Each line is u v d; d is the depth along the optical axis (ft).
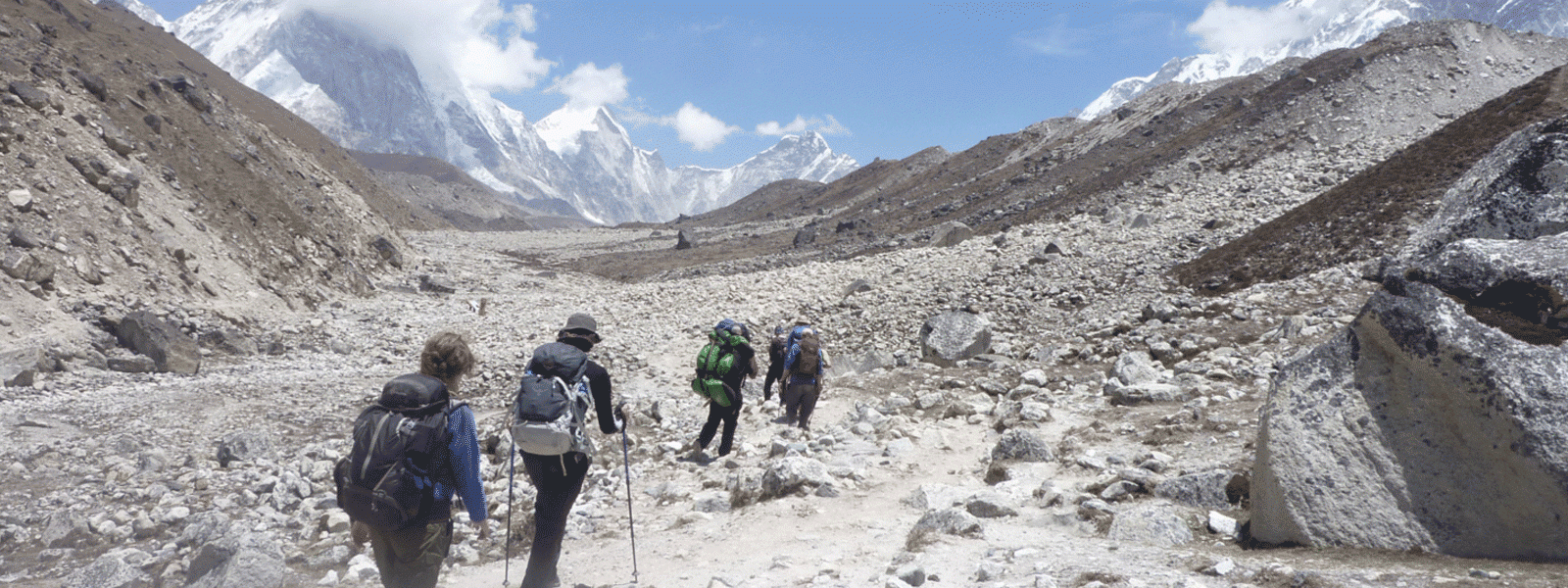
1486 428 13.94
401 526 12.70
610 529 23.36
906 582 15.52
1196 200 108.88
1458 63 161.68
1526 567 12.54
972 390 40.27
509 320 88.99
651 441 35.83
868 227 218.38
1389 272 16.17
